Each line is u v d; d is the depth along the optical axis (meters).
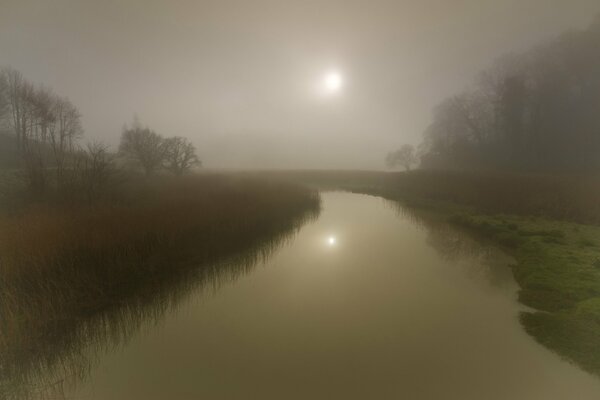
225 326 7.24
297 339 6.70
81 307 7.81
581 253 11.20
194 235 12.41
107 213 13.75
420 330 6.99
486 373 5.52
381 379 5.44
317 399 5.00
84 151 19.66
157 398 5.05
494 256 12.29
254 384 5.35
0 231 10.36
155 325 7.31
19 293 7.44
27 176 17.22
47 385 5.40
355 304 8.30
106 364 5.93
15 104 31.50
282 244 13.95
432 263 11.49
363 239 14.87
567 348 6.06
